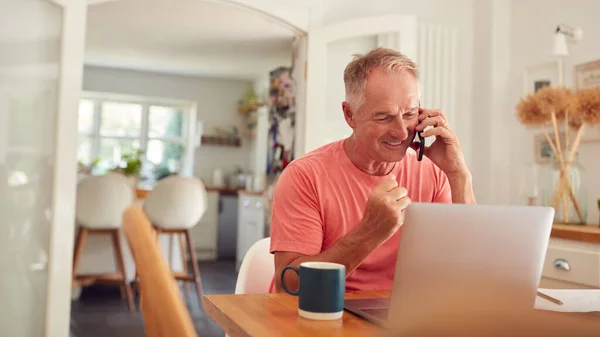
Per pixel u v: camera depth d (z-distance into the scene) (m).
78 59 2.69
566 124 2.74
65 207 2.66
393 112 1.39
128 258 4.30
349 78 1.46
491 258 0.88
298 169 1.50
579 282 2.27
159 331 0.34
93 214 3.81
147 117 7.20
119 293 4.48
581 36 3.05
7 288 2.54
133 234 0.40
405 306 0.88
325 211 1.48
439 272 0.88
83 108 6.94
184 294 4.45
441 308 0.52
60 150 2.64
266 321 0.95
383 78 1.39
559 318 0.44
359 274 1.46
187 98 7.06
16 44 2.55
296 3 3.42
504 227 0.88
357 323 0.96
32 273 2.61
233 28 5.00
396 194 1.14
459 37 3.78
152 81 6.91
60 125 2.64
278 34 5.16
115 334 3.27
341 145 1.58
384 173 1.54
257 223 5.56
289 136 4.47
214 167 7.18
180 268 4.57
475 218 0.87
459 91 3.75
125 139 7.11
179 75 7.02
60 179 2.64
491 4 3.64
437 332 0.51
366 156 1.50
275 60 6.20
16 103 2.55
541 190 2.85
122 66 6.65
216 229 6.67
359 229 1.17
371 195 1.14
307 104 3.42
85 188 3.79
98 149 6.99
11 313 2.55
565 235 2.38
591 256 2.21
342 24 3.46
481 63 3.71
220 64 6.43
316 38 3.45
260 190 6.13
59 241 2.64
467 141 3.75
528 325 0.45
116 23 4.93
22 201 2.58
